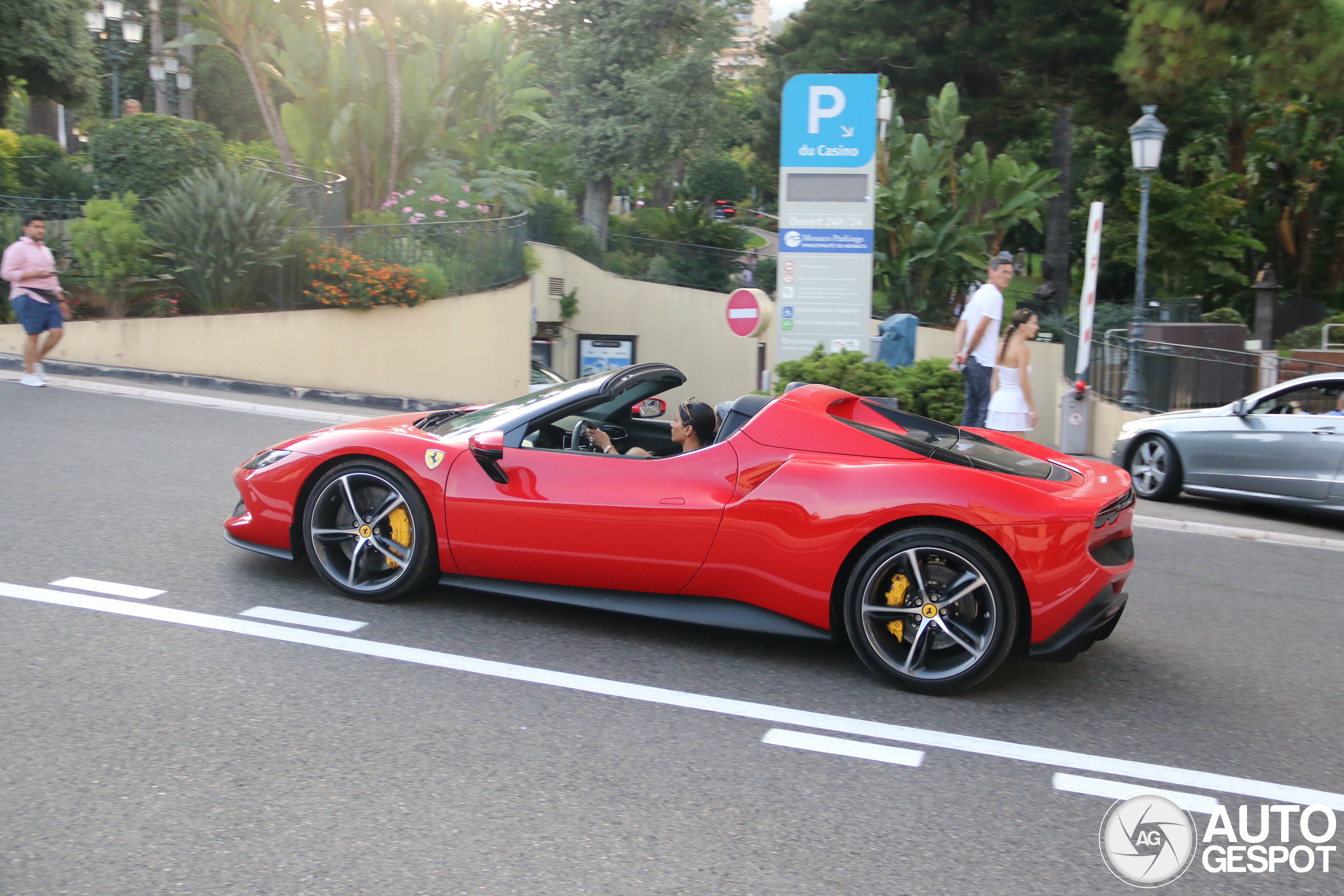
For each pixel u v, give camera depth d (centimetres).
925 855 306
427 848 294
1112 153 3050
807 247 1255
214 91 2680
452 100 2084
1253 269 3055
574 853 296
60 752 337
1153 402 1351
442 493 482
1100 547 437
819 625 450
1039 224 2245
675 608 468
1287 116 2905
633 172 2834
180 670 409
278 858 285
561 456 482
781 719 401
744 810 327
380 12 1689
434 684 411
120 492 683
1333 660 515
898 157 2169
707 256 2597
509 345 1670
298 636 452
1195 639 538
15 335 1267
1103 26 2361
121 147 1479
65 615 459
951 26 2616
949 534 424
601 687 420
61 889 266
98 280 1283
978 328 891
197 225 1319
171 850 286
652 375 540
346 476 495
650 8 2639
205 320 1303
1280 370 1483
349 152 1753
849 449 459
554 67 2816
